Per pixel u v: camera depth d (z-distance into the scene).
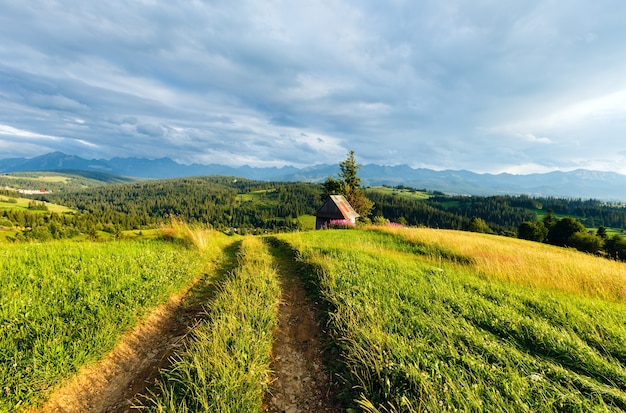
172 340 5.71
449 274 10.06
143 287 7.01
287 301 7.96
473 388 3.75
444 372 4.05
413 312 6.29
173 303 7.46
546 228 64.12
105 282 6.77
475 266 11.82
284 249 15.98
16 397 3.59
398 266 10.84
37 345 4.21
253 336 5.10
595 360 4.59
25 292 5.59
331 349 5.37
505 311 6.50
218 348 4.48
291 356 5.29
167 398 3.56
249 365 4.27
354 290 7.74
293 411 3.93
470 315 6.29
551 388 3.82
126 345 5.29
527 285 9.30
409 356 4.42
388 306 6.64
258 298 7.08
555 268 11.17
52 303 5.41
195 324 5.99
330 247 14.79
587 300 7.84
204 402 3.41
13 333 4.45
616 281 9.77
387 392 3.79
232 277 9.25
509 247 19.09
